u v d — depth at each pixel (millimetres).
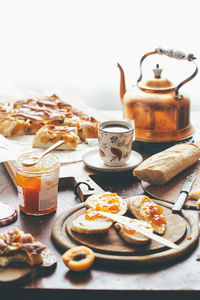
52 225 958
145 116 1347
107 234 908
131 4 1857
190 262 861
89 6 1889
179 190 1098
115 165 1189
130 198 996
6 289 801
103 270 842
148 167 1112
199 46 1858
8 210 1012
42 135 1429
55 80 2023
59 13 1909
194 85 1925
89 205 986
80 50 1968
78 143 1512
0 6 1889
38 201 995
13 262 835
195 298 802
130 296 802
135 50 1925
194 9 1817
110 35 1923
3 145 1376
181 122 1363
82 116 1647
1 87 2014
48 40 1957
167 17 1845
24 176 975
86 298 805
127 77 1969
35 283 812
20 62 1991
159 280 818
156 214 947
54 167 985
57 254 883
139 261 843
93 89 2027
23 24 1925
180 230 921
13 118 1552
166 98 1336
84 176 1157
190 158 1196
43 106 1710
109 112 1957
